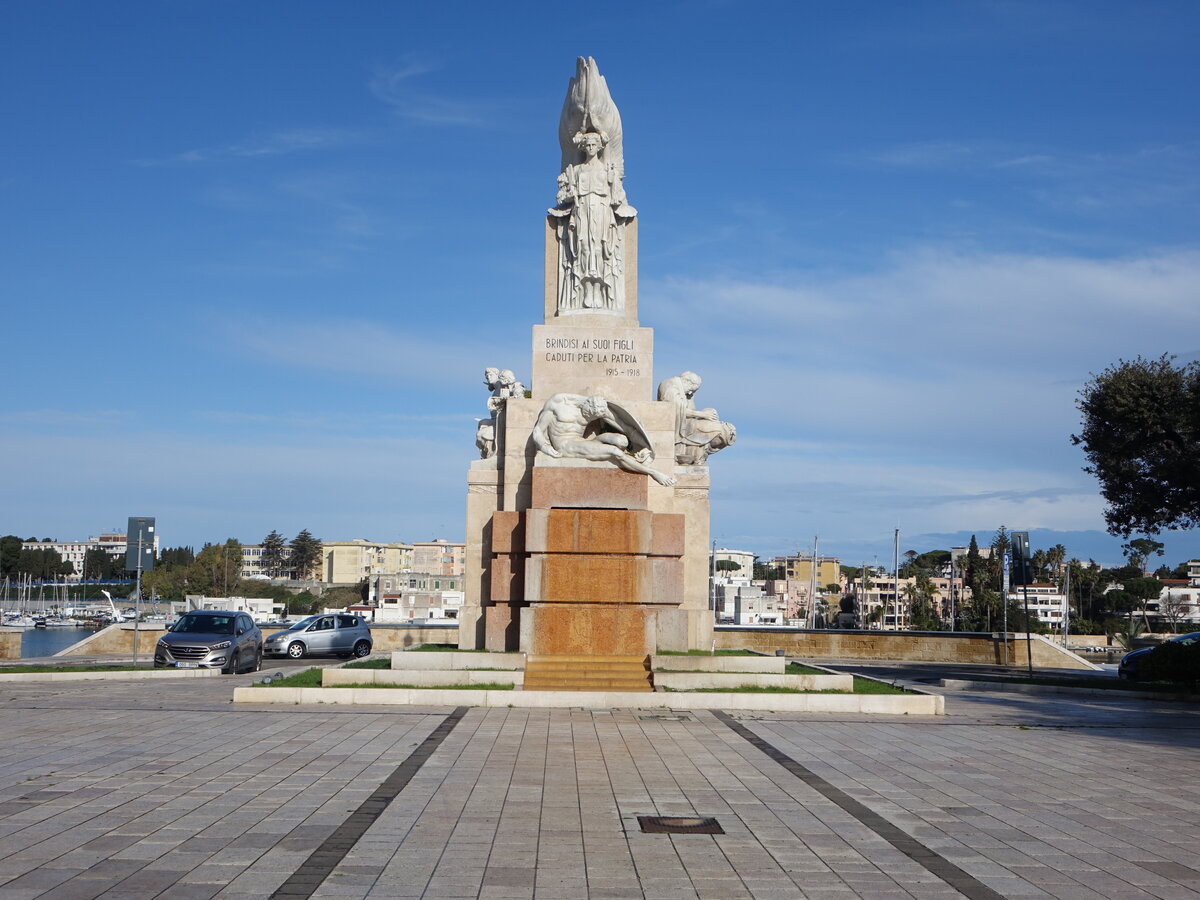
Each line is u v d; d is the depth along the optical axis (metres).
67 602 149.75
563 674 20.31
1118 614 122.38
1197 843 9.70
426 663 21.09
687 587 23.80
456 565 172.50
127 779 11.77
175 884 7.86
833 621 125.06
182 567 141.38
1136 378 34.97
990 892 8.10
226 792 11.12
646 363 23.92
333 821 9.88
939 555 148.50
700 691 20.03
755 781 12.27
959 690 26.92
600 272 24.52
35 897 7.47
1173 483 35.62
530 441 23.09
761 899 7.82
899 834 9.88
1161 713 21.41
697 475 24.09
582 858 8.78
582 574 21.23
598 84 24.66
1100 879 8.49
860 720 18.36
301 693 19.16
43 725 16.16
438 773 12.34
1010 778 12.88
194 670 26.66
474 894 7.75
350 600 124.38
